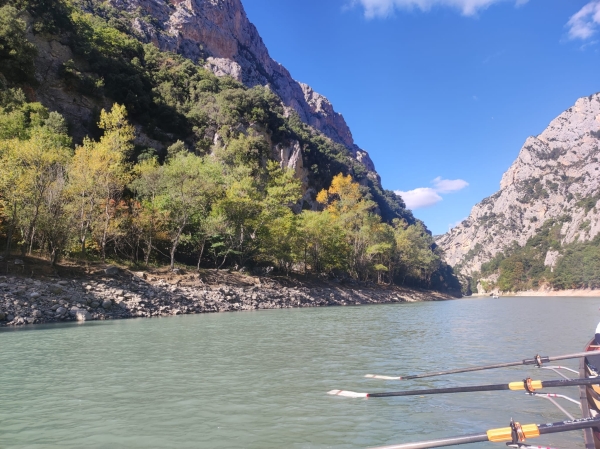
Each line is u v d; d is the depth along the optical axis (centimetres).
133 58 8550
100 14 11762
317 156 10956
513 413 855
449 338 2023
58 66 6550
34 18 6512
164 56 10219
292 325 2561
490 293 18750
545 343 1853
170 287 3716
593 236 15875
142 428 763
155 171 4631
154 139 7412
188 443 693
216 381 1116
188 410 867
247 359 1431
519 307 5666
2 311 2458
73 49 6950
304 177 10194
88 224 3738
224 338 1945
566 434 741
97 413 848
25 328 2294
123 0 13375
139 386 1061
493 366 880
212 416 830
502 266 18700
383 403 922
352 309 4453
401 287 9219
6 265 3006
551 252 17400
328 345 1762
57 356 1479
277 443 693
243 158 7512
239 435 729
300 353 1557
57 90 6369
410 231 9906
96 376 1173
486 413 857
